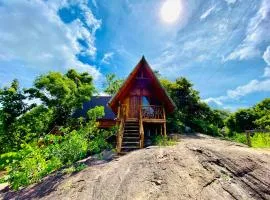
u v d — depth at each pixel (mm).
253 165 8750
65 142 13578
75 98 23234
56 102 21953
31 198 8727
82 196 7742
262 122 32188
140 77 19516
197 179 7805
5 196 10258
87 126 17031
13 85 22906
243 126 37188
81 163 12109
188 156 9711
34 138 20031
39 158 12289
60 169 12023
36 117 21016
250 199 6812
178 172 8281
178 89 27000
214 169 8484
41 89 21875
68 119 23484
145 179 7973
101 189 7941
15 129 21188
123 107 19281
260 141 15609
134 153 11469
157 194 7031
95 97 29609
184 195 6926
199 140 16156
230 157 9438
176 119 23828
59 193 8383
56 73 22781
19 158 12156
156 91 19953
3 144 20578
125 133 16719
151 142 16578
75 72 28203
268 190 7203
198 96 27656
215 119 29109
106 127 24719
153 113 18750
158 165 8992
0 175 14242
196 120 25688
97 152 15164
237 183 7621
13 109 22031
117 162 10516
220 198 6797
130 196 7109
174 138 16438
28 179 11453
